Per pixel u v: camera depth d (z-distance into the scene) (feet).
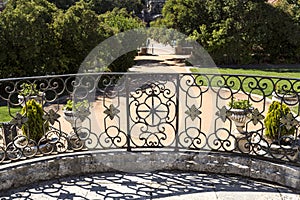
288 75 45.19
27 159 11.65
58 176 11.68
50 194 10.66
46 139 12.59
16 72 34.22
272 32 58.18
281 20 57.36
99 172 12.07
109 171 12.10
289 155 11.89
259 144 11.96
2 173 10.76
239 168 11.71
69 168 11.79
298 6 60.70
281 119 11.73
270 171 11.32
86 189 10.96
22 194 10.65
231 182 11.40
